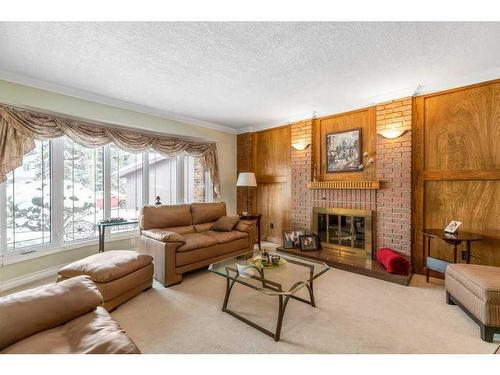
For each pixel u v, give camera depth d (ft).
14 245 9.36
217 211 13.79
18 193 9.48
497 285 5.90
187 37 6.71
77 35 6.60
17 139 8.91
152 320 6.81
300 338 6.00
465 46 7.15
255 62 8.11
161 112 13.50
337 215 12.91
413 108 10.48
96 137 11.39
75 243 11.15
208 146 16.33
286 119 15.11
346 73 8.94
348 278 9.97
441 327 6.47
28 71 8.69
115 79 9.41
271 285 7.77
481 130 9.05
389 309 7.43
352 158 12.48
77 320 4.41
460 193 9.55
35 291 4.45
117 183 12.84
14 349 3.65
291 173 14.98
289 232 13.93
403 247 10.55
